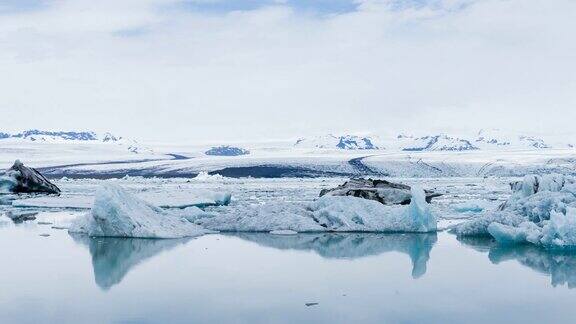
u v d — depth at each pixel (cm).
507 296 1191
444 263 1584
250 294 1205
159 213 2312
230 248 1858
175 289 1252
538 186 2280
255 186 8331
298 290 1242
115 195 2175
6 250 1798
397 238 2138
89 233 2166
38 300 1157
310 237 2161
